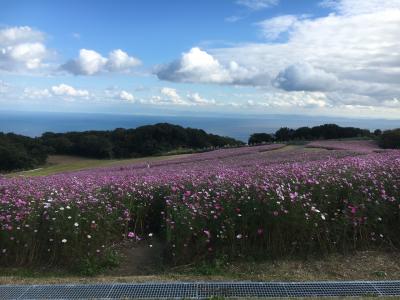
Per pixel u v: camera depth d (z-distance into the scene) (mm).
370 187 6785
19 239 6160
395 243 6262
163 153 46875
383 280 5008
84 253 6188
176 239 6102
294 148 32594
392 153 18422
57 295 4633
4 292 4754
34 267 6082
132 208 7770
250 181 7309
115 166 27484
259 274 5457
